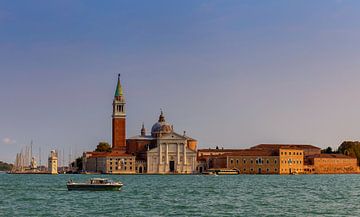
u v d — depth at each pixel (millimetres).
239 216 143250
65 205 169000
